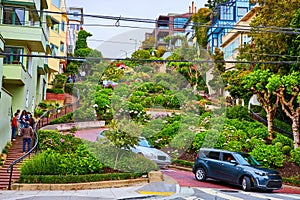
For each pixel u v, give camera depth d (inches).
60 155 673.6
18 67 1007.6
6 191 587.8
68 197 542.3
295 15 1021.2
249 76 1064.8
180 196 566.3
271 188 655.8
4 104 789.9
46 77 1627.7
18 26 1077.1
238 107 1227.9
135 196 558.3
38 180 623.8
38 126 968.9
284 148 940.6
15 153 768.3
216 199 544.4
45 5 1338.6
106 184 636.1
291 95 1075.9
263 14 1095.6
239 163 690.8
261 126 1079.0
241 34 1619.1
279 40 1079.0
